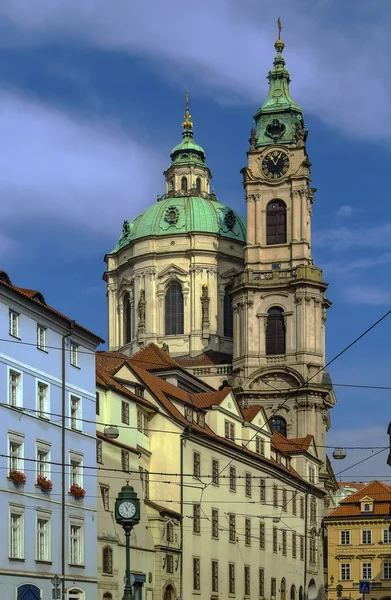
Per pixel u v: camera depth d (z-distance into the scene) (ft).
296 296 459.32
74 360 249.75
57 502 233.76
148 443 303.68
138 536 274.16
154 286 508.12
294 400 451.12
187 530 303.27
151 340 501.56
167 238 510.58
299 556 406.41
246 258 472.44
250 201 476.54
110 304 530.68
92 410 256.32
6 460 215.72
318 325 461.37
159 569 282.15
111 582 256.11
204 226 508.94
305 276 458.50
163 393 319.88
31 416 226.38
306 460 424.05
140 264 512.63
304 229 470.39
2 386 215.72
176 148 551.59
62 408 240.53
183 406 324.60
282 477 389.39
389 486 487.61
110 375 299.38
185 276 505.66
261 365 458.09
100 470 260.83
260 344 460.55
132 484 278.46
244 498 349.41
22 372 224.12
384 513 469.98
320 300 463.01
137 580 270.26
